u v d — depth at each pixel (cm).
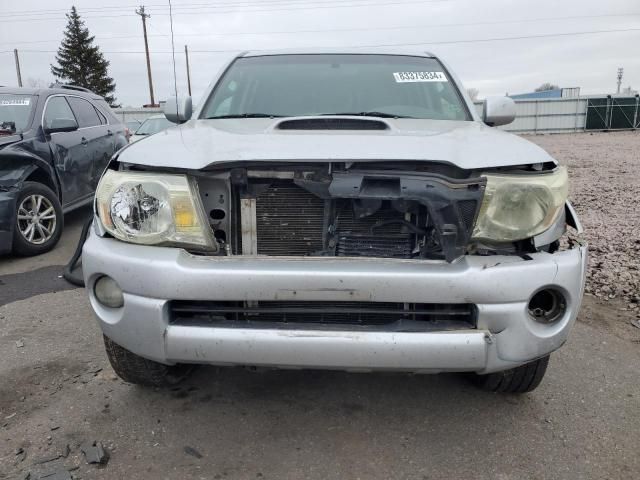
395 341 220
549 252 245
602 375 330
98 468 242
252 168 240
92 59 5456
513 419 282
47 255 591
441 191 229
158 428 271
